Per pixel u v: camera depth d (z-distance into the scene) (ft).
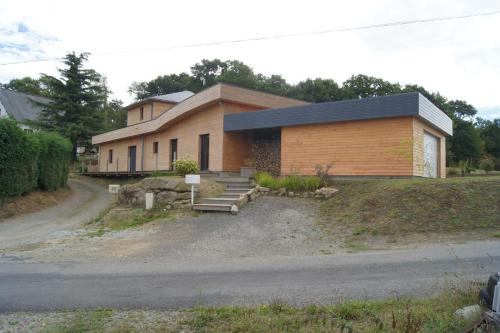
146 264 25.21
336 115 47.47
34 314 16.44
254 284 20.22
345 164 47.26
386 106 44.01
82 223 46.21
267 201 43.47
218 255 27.50
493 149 142.10
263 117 54.13
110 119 175.73
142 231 36.60
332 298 17.70
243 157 61.62
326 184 44.86
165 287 19.99
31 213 52.06
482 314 12.73
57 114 104.94
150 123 77.46
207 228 35.55
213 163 61.05
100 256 27.99
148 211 44.45
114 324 15.08
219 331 14.29
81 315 16.07
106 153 101.45
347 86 144.36
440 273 20.80
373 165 45.37
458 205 33.09
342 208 38.04
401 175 43.55
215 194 45.83
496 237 27.84
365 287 19.15
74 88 105.29
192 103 63.62
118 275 22.50
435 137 54.90
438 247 26.37
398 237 29.81
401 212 33.47
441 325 13.21
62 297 18.60
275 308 16.26
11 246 33.22
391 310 15.62
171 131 73.77
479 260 22.79
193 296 18.47
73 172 108.47
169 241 32.14
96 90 110.11
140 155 85.40
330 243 29.86
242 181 51.16
